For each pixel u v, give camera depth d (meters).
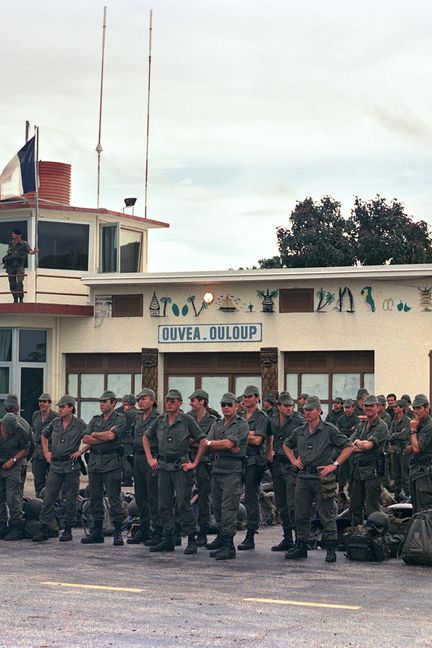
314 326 29.53
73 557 15.66
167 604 11.69
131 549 16.70
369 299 28.95
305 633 10.20
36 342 32.78
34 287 32.16
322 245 49.38
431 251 51.44
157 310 31.25
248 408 16.91
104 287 32.03
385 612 11.30
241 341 30.30
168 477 16.33
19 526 17.91
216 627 10.46
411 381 28.48
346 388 29.42
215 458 16.02
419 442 16.12
